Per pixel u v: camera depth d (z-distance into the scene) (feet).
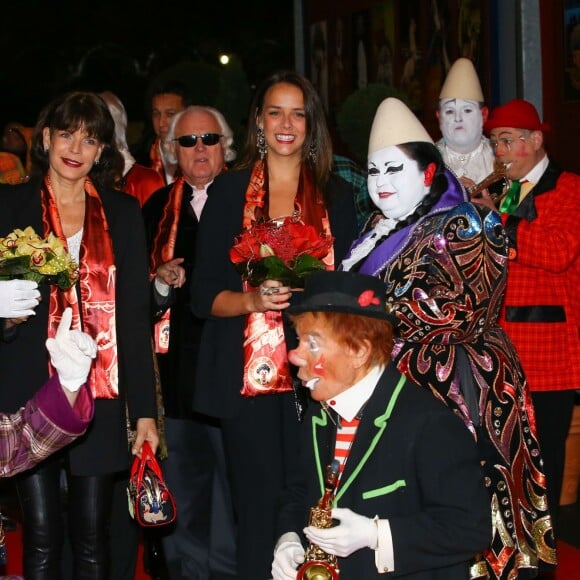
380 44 47.93
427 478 13.53
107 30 97.40
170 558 23.58
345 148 51.06
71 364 12.39
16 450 12.80
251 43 91.66
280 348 19.76
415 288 16.87
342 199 20.62
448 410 13.89
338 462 13.80
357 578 13.67
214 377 20.11
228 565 22.99
